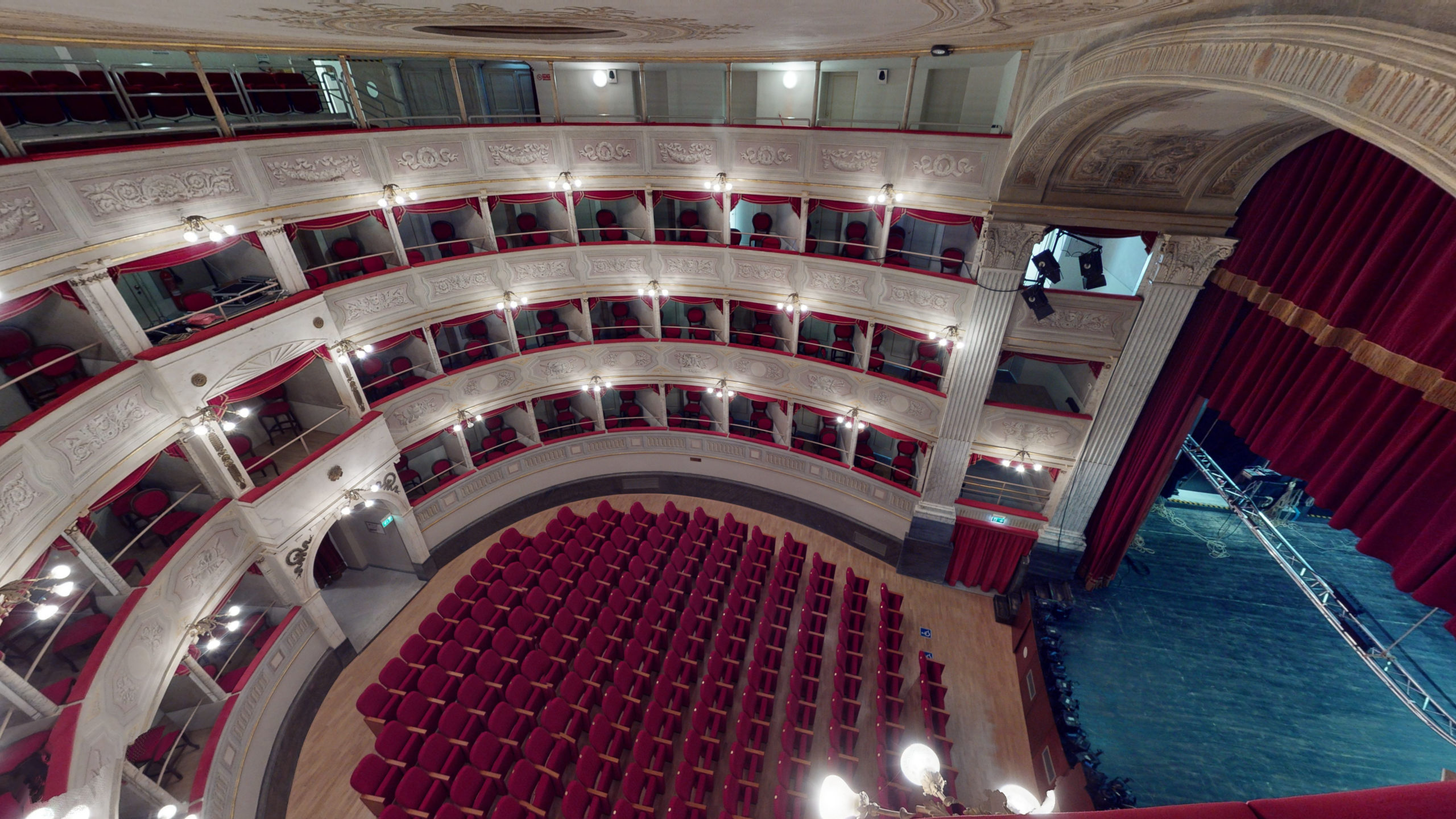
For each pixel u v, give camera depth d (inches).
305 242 524.1
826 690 496.1
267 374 433.7
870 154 498.0
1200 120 318.3
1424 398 247.9
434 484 632.4
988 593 597.3
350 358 509.7
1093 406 493.7
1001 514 554.3
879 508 634.8
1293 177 341.1
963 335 507.2
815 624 539.2
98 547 407.5
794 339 617.3
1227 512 625.3
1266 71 174.2
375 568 612.4
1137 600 532.1
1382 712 430.9
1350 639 375.2
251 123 437.4
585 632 512.4
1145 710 440.5
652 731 419.5
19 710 287.0
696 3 165.6
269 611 475.8
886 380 570.3
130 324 353.7
